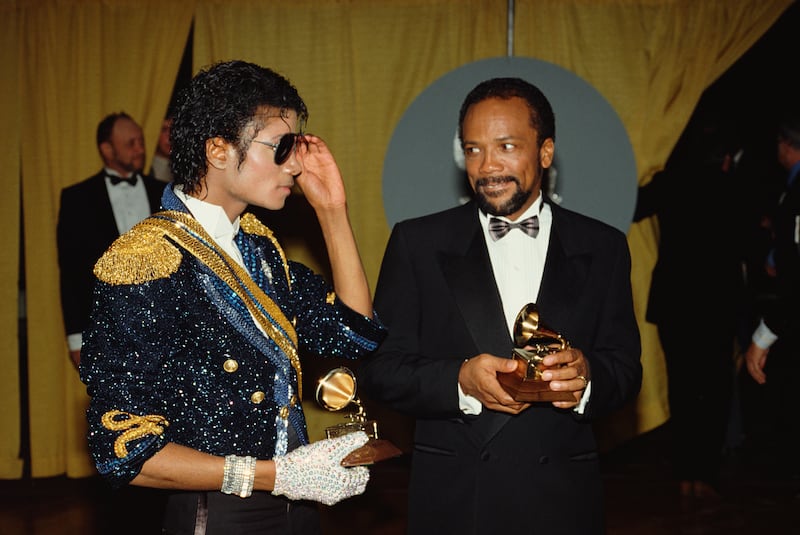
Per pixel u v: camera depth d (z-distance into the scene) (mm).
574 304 4719
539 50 9688
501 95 4684
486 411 4613
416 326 4898
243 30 9797
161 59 9820
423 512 4719
